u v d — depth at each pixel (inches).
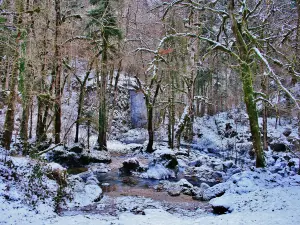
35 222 326.6
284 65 553.6
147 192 561.9
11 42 563.2
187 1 709.3
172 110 1027.3
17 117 968.9
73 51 868.6
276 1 800.3
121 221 359.9
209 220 347.9
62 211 409.1
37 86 743.1
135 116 1582.2
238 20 632.4
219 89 1535.4
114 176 688.4
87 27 908.6
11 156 494.3
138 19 1127.0
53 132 879.7
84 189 503.5
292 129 1135.0
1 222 305.6
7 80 973.2
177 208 457.1
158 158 759.1
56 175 482.6
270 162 771.4
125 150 1047.0
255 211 366.0
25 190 395.2
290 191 412.2
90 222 347.6
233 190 459.8
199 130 1365.7
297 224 298.4
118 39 962.7
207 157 916.0
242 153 1055.0
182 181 607.5
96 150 880.9
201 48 1053.8
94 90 1315.2
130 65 1149.1
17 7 530.0
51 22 789.9
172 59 1007.6
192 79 968.9
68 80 1110.4
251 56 607.5
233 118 1385.3
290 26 756.6
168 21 986.1
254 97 588.4
